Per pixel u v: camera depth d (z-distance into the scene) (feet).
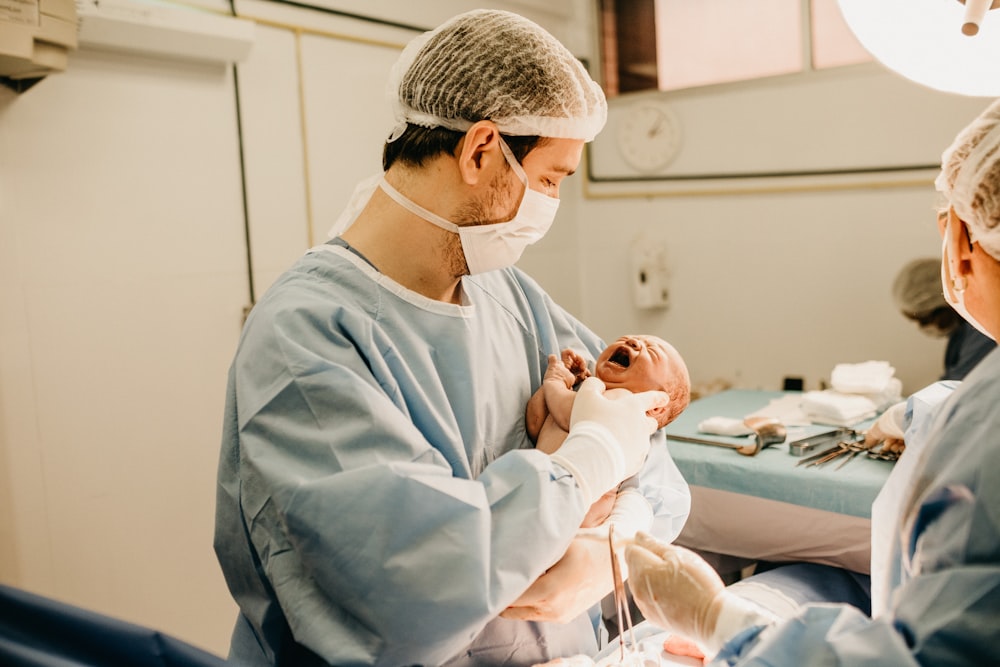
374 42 9.84
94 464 7.49
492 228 3.34
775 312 11.57
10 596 2.81
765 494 6.00
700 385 11.98
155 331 7.89
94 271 7.43
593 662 3.60
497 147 3.22
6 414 6.89
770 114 11.18
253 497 2.99
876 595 3.25
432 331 3.48
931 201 10.13
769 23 11.04
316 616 2.84
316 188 9.30
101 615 2.73
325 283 3.37
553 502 2.90
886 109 10.30
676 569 2.75
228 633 8.64
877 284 10.71
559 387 3.77
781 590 5.50
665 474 4.05
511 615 3.24
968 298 2.90
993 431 2.24
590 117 3.32
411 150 3.33
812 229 11.09
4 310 6.85
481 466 3.54
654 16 12.00
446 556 2.70
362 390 2.94
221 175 8.38
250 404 3.03
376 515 2.71
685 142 11.97
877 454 6.01
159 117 7.83
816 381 11.36
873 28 3.62
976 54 3.50
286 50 8.89
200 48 7.77
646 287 12.27
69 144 7.20
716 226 11.89
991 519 2.12
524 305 4.18
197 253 8.21
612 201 12.84
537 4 11.91
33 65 6.31
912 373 10.59
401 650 2.72
